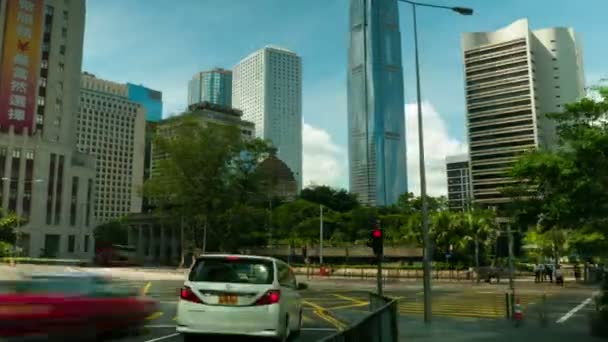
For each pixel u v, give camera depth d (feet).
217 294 34.60
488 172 251.19
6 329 31.22
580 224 59.00
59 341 33.06
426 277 53.83
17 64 323.37
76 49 367.04
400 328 49.08
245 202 210.59
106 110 552.41
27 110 326.65
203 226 219.00
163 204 208.44
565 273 207.92
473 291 114.32
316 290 114.01
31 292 32.81
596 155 55.52
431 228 191.83
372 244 61.16
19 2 327.26
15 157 316.40
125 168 559.79
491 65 244.83
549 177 58.70
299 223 299.58
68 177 342.23
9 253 207.10
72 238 341.21
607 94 59.36
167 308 64.75
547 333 46.29
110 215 539.29
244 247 274.36
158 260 354.95
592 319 49.98
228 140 201.26
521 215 61.77
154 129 212.23
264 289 34.73
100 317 35.70
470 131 256.32
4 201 307.58
